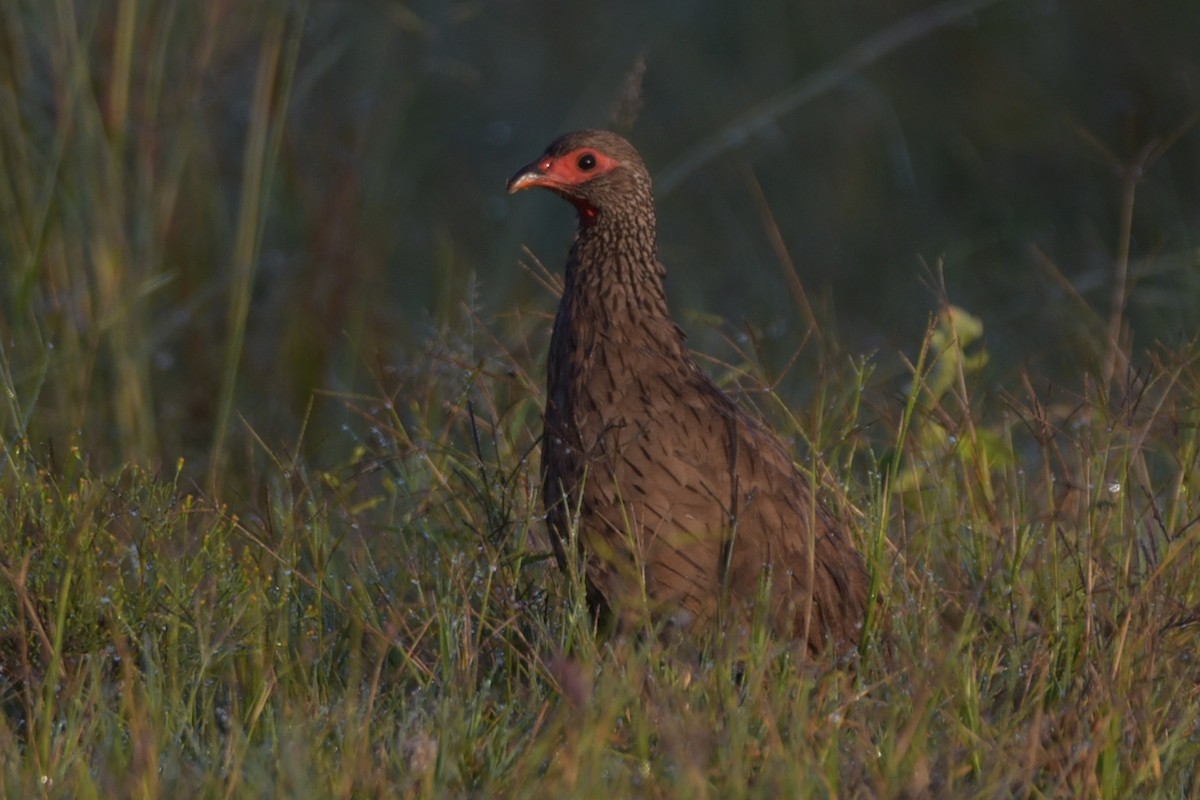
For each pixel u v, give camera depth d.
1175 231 15.27
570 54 20.22
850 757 6.99
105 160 11.66
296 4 13.07
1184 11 17.42
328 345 12.61
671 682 7.36
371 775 6.72
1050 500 8.49
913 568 8.50
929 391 9.37
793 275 10.88
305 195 13.04
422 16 19.03
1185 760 7.11
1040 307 14.12
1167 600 7.93
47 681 7.21
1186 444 9.23
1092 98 17.77
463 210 18.09
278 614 7.97
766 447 8.56
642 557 8.12
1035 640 7.84
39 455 9.59
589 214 8.84
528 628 8.21
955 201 17.53
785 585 8.27
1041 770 6.95
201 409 12.12
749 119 16.73
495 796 6.64
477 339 11.42
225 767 6.71
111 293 11.54
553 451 8.44
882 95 18.09
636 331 8.52
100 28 11.82
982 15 18.42
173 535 8.49
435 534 8.63
